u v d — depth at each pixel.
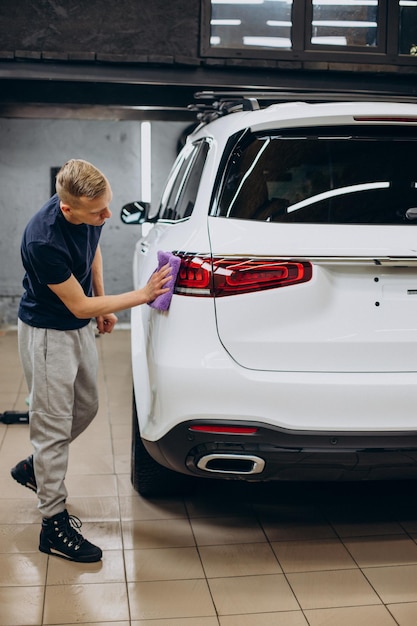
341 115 2.66
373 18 5.96
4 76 5.57
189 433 2.58
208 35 5.76
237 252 2.53
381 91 6.09
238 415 2.53
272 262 2.52
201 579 2.69
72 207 2.62
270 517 3.20
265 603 2.54
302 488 3.51
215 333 2.54
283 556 2.87
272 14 5.84
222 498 3.39
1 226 8.28
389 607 2.52
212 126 3.23
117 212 8.42
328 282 2.55
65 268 2.67
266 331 2.54
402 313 2.58
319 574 2.73
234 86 5.87
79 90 5.86
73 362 2.86
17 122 8.14
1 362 6.21
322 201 2.66
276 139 2.75
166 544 2.96
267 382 2.51
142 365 2.95
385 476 2.69
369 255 2.52
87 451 3.99
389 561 2.83
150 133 8.34
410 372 2.59
